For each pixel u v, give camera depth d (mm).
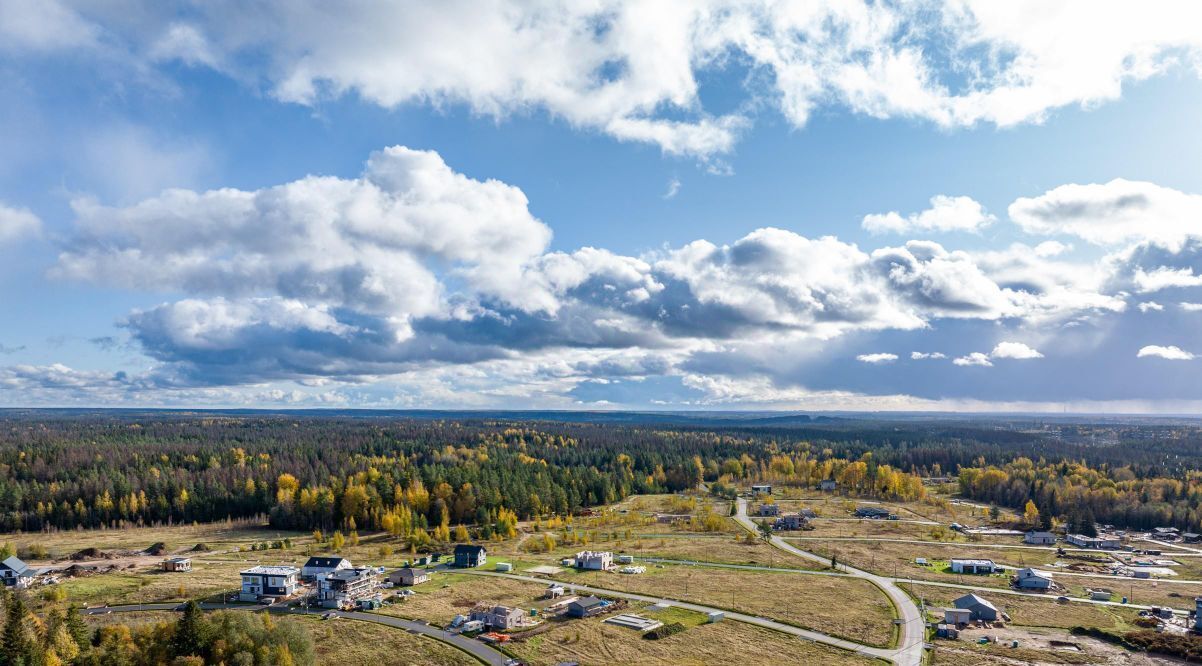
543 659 105562
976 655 107750
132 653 95812
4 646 87688
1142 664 105188
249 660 93500
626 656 107000
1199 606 121250
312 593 138500
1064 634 118688
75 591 140250
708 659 105812
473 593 142625
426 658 106188
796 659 105938
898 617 126750
